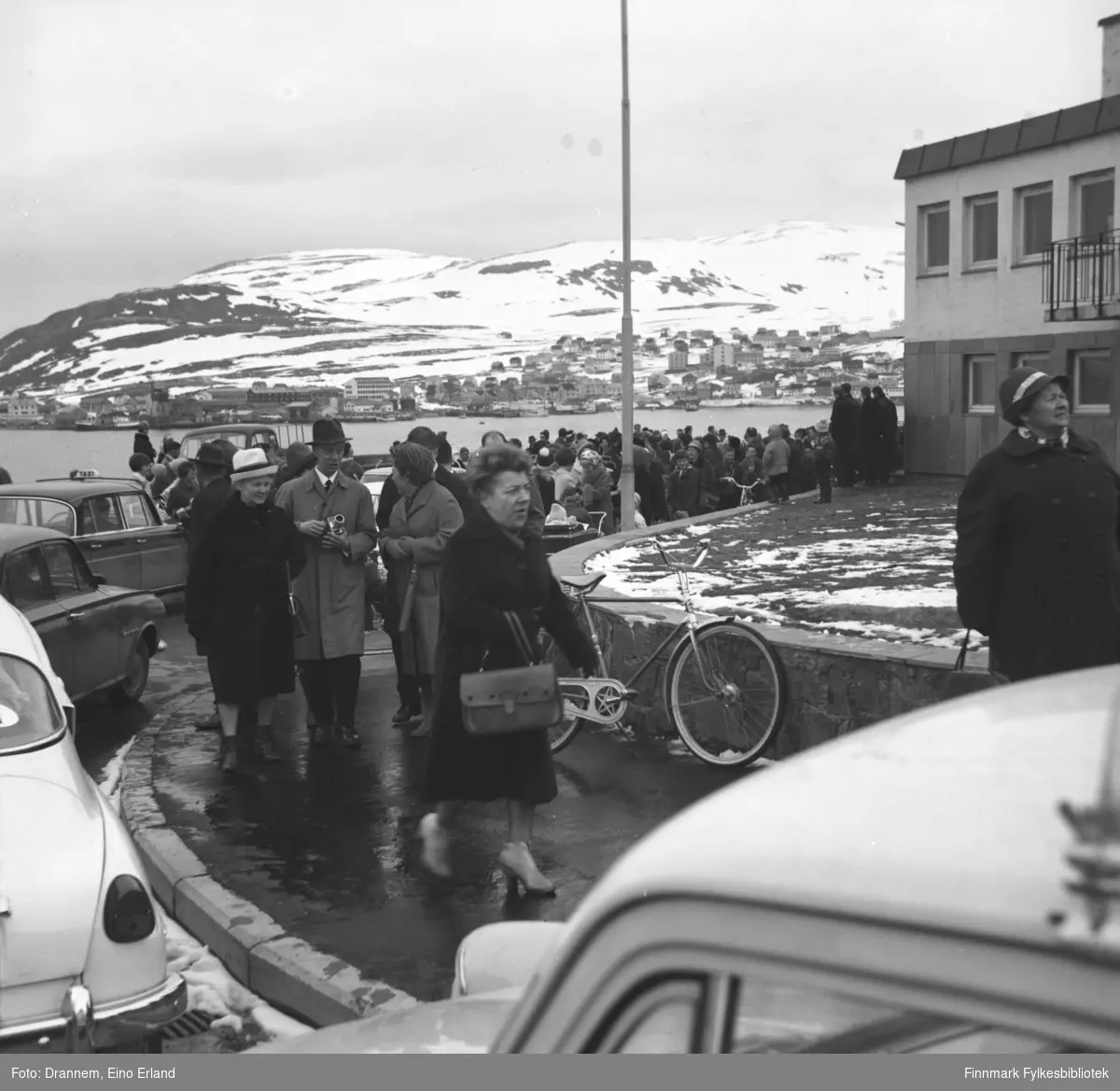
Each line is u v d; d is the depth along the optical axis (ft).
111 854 14.93
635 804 23.97
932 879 3.60
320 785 26.25
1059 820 3.64
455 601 18.63
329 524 28.76
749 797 4.54
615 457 98.99
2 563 31.94
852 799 4.22
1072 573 17.28
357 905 19.22
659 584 40.45
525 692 18.12
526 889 19.47
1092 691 4.79
